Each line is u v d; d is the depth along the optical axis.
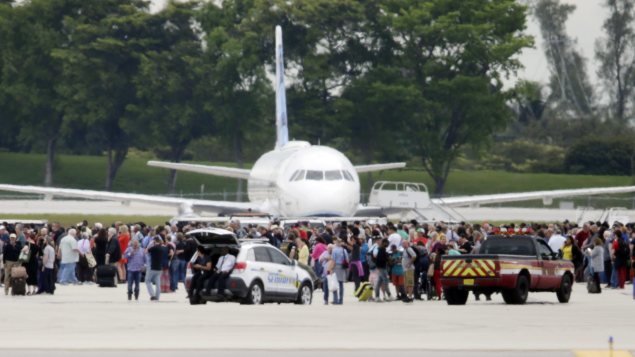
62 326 114.75
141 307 144.75
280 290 154.62
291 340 100.94
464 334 107.62
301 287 158.38
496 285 151.75
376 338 103.25
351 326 115.94
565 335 107.12
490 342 100.19
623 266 194.62
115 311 136.38
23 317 126.12
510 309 145.25
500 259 151.75
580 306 152.12
